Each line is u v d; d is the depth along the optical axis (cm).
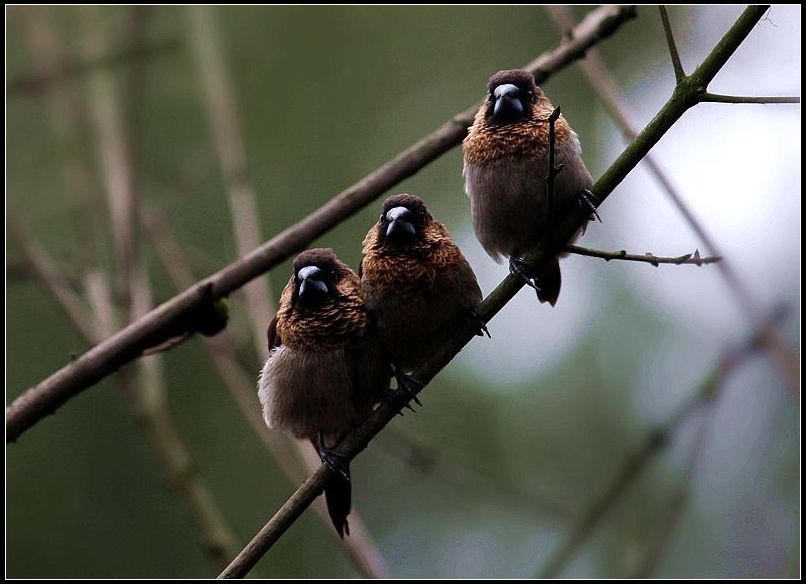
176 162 1284
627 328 1442
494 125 863
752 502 1197
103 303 952
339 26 1496
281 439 1009
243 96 1462
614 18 925
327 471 747
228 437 1378
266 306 916
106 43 1085
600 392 1421
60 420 1366
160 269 1288
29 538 1295
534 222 861
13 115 1241
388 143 1498
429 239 868
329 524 900
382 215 893
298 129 1480
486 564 1366
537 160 840
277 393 884
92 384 823
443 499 1445
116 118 1027
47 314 1358
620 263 1487
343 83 1504
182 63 1261
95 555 1310
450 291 862
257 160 1453
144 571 1313
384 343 879
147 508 1348
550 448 1409
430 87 1527
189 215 1366
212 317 847
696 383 1234
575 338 1480
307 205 1455
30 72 1093
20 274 964
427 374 766
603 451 1389
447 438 1456
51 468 1340
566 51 923
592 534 1050
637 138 714
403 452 1437
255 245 934
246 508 1352
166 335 839
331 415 890
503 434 1445
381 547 1412
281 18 1477
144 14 1073
